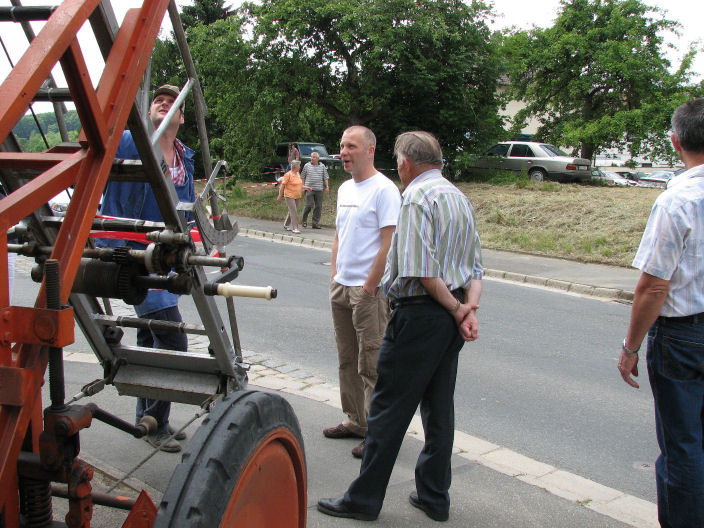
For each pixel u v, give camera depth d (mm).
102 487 3322
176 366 3006
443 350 3006
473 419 4719
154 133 2244
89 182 1780
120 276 2225
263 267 11062
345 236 3863
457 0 19266
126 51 1917
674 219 2584
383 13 18250
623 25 25984
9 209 1529
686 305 2656
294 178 15438
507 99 22797
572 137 25922
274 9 18328
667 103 24922
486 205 15742
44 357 1623
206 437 1827
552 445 4309
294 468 2268
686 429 2695
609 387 5492
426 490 3201
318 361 5902
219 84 19172
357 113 20438
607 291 9531
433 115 20719
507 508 3352
